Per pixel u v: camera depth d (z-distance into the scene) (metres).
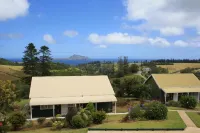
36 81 43.31
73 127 29.28
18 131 28.55
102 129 26.25
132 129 25.98
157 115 31.09
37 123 33.00
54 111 39.00
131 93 54.38
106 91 42.78
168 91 48.72
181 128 26.02
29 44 83.19
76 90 42.19
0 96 38.97
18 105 45.38
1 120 27.66
